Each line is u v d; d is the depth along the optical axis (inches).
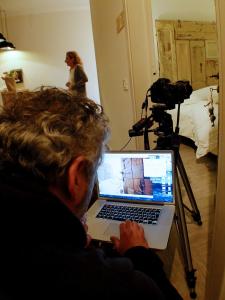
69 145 16.3
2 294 13.7
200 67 167.6
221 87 36.8
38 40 208.5
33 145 15.6
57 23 207.0
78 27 209.3
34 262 13.8
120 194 49.6
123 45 87.2
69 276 14.1
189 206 79.8
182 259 59.7
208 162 108.2
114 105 115.7
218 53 36.1
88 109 18.5
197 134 110.6
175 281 56.3
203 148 106.3
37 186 15.3
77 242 16.1
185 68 163.6
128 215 45.9
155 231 41.6
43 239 14.4
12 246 13.9
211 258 45.9
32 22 205.2
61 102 17.7
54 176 16.2
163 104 54.2
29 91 19.0
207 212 77.6
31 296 13.8
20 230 14.0
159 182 46.5
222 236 40.9
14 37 206.1
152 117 56.5
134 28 76.0
